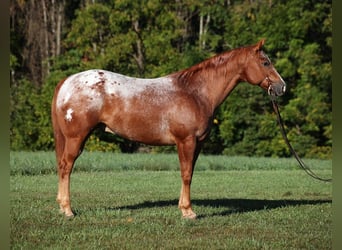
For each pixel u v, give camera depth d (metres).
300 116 27.88
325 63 28.41
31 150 27.67
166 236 8.41
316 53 28.38
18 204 10.64
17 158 19.38
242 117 27.70
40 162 17.97
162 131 9.14
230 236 8.52
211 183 15.17
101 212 9.73
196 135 9.21
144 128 9.09
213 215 9.91
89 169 17.98
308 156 27.39
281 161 21.86
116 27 28.80
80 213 9.70
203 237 8.41
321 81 28.11
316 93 27.78
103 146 26.91
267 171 18.97
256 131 27.95
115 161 19.47
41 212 9.80
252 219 9.66
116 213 9.69
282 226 9.21
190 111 9.12
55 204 10.72
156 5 28.75
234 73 9.55
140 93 9.12
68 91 9.05
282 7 29.00
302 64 28.11
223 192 13.44
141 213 9.88
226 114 27.86
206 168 19.91
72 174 16.58
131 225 8.98
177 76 9.42
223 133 27.75
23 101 28.20
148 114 9.05
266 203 11.55
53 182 14.31
